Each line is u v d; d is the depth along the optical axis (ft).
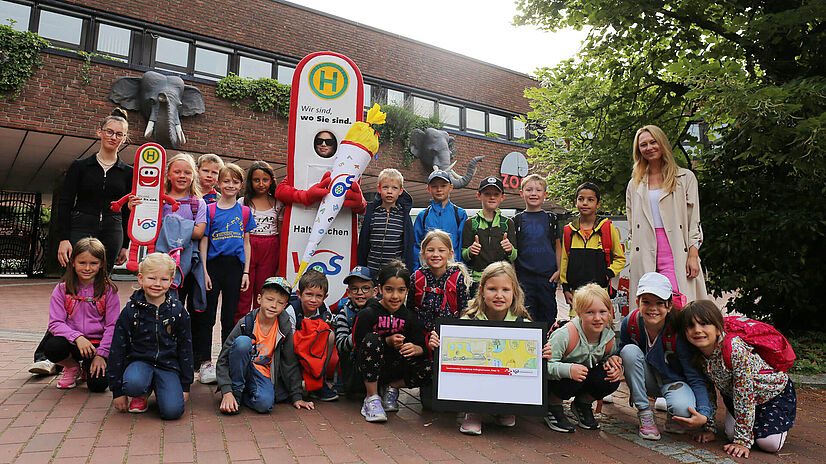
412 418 11.10
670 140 23.73
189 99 36.35
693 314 9.73
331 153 14.64
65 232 13.34
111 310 12.13
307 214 14.30
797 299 20.79
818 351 18.51
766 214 20.12
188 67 39.50
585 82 23.80
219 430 9.58
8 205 51.78
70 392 11.81
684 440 10.04
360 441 9.30
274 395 11.67
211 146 37.42
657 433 10.09
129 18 37.17
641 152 13.17
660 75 23.68
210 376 13.15
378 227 14.07
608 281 13.75
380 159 44.47
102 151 13.97
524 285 14.30
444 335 10.45
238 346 10.75
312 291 12.00
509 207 59.82
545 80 25.39
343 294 14.26
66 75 32.86
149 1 38.01
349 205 14.28
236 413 10.68
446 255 12.02
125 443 8.65
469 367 10.24
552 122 25.14
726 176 22.17
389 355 11.32
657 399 12.37
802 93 16.56
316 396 12.44
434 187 14.92
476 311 11.12
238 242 13.61
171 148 36.22
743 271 21.80
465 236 14.60
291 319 11.92
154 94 34.17
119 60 34.73
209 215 13.57
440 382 10.20
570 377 9.96
